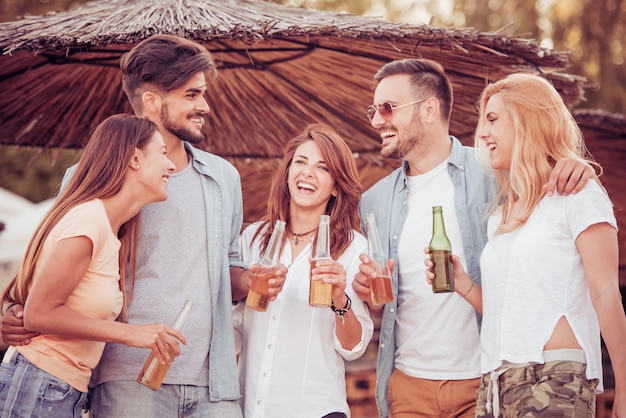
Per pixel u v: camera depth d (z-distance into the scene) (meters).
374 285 2.78
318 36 3.30
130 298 2.83
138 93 2.96
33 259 2.54
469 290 2.87
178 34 3.17
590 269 2.46
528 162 2.64
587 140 4.70
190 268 2.92
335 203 3.13
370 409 5.85
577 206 2.50
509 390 2.52
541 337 2.48
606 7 8.30
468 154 3.20
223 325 2.94
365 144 4.61
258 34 3.21
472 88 3.88
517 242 2.60
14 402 2.50
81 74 3.97
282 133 4.60
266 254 2.80
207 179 3.04
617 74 8.23
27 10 10.11
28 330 2.54
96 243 2.54
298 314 3.01
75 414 2.60
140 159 2.68
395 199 3.22
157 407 2.78
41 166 9.74
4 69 3.73
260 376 2.98
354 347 2.96
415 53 3.63
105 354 2.81
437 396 3.01
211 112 4.50
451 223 3.12
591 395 2.46
